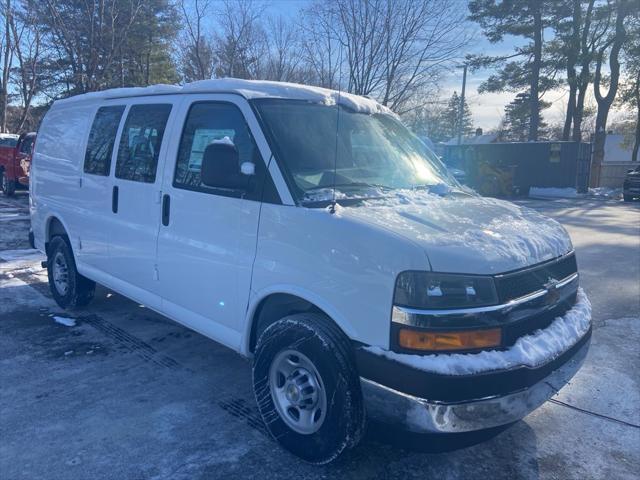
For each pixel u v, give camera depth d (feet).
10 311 19.36
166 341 16.84
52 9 55.11
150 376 14.33
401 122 15.52
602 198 81.71
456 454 11.27
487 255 9.42
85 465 10.38
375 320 9.25
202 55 57.06
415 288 8.93
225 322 12.28
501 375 8.93
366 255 9.43
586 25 95.66
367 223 9.79
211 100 12.96
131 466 10.40
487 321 9.06
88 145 17.40
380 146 13.53
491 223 10.96
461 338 8.93
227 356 15.74
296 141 11.72
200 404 12.88
